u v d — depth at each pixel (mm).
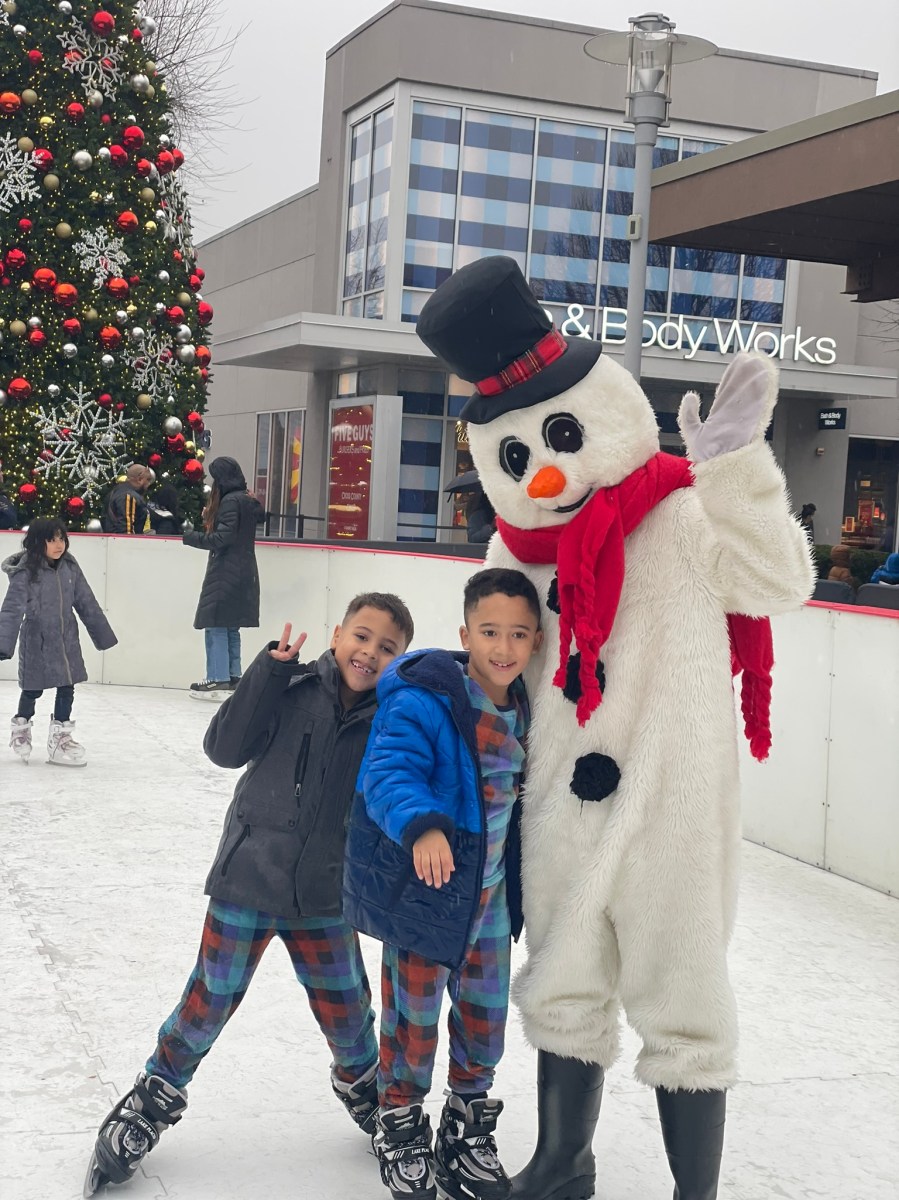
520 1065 3281
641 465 2387
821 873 5254
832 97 20250
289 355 18516
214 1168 2656
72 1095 2934
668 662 2357
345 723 2609
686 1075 2344
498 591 2371
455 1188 2498
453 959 2357
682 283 19641
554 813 2404
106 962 3826
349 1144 2795
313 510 20859
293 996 3662
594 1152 2814
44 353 10977
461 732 2381
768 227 9500
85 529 11039
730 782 2400
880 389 19594
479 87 18562
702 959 2357
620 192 19406
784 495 2414
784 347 19641
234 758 2621
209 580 8992
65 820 5555
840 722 5199
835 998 3834
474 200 18812
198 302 11961
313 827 2572
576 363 2355
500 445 2432
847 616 5156
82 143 11000
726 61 19641
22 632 6691
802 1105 3104
